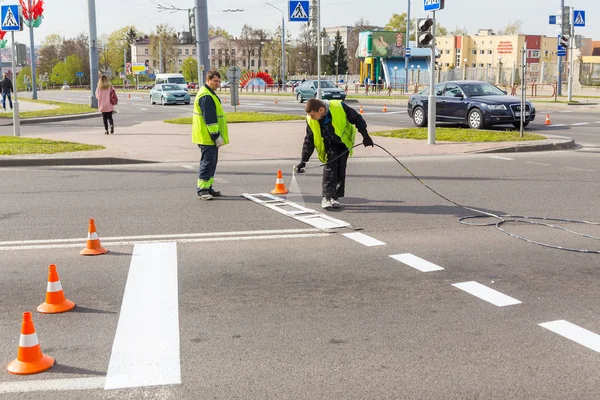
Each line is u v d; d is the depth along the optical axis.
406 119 27.03
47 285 5.09
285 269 5.98
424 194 10.04
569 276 5.75
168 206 9.12
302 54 122.38
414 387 3.62
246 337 4.36
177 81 60.25
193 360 3.99
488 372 3.80
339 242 7.00
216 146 9.60
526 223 7.99
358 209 8.86
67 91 96.38
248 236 7.30
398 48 70.75
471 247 6.79
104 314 4.82
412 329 4.49
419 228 7.69
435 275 5.78
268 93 62.53
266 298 5.16
